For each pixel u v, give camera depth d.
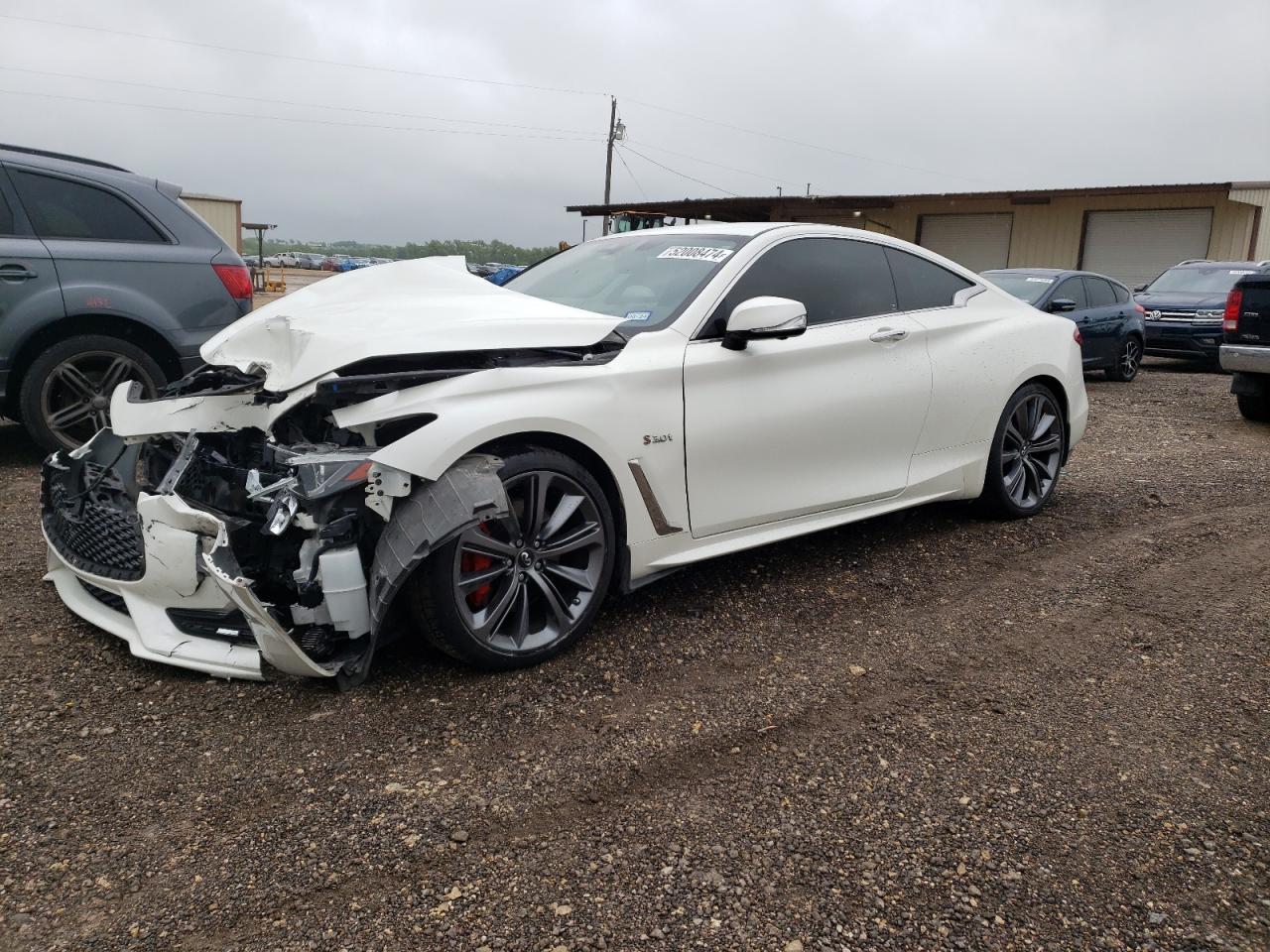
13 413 5.54
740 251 3.98
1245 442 7.74
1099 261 22.50
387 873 2.23
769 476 3.86
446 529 2.83
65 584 3.54
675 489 3.55
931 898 2.18
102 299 5.58
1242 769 2.74
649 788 2.59
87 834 2.34
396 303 3.50
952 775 2.68
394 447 2.83
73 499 3.51
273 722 2.88
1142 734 2.93
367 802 2.50
